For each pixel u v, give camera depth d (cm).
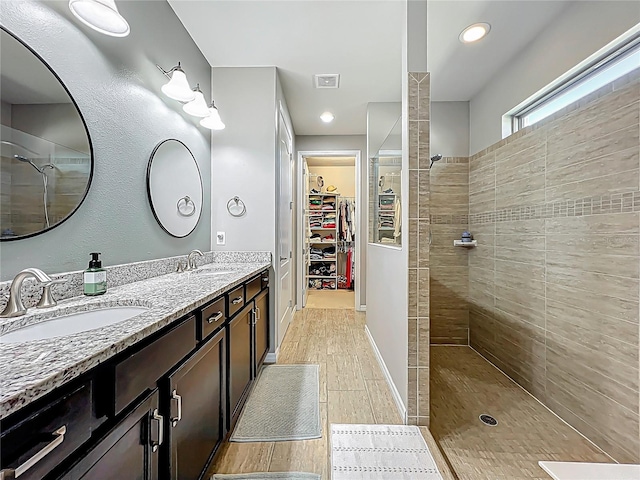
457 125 328
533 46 228
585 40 183
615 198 158
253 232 270
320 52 248
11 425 49
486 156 292
